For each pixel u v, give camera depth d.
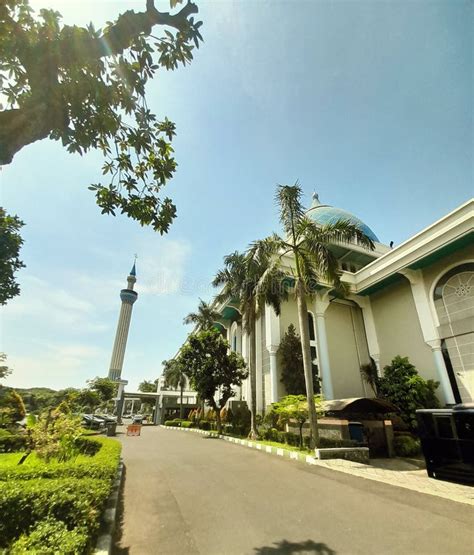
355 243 24.52
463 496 6.03
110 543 3.82
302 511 5.25
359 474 7.87
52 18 3.67
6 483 4.08
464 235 15.16
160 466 9.16
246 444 14.17
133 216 5.59
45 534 2.99
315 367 20.59
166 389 52.03
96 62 3.88
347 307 24.50
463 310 16.45
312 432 10.74
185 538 4.25
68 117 4.06
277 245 13.48
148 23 3.86
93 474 5.39
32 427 9.64
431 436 7.96
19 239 11.29
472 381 15.42
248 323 17.47
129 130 4.93
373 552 3.82
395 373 16.73
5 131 3.12
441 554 3.78
